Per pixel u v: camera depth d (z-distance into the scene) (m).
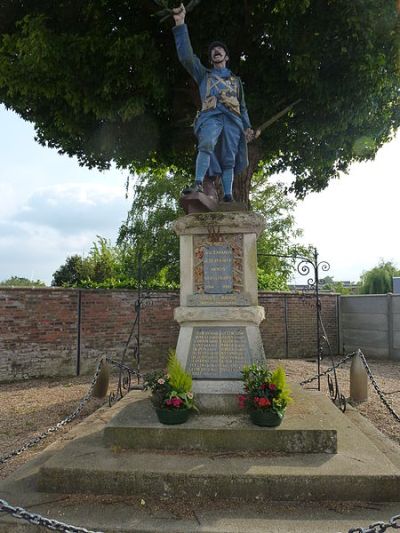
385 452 4.63
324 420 4.41
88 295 10.80
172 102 9.16
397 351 13.20
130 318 11.29
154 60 7.63
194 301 5.01
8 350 9.80
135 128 9.23
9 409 7.22
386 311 13.51
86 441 4.47
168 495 3.61
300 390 6.10
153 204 20.58
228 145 5.37
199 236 5.14
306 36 7.64
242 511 3.38
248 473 3.60
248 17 7.95
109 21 7.90
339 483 3.56
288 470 3.66
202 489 3.59
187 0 7.58
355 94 8.00
